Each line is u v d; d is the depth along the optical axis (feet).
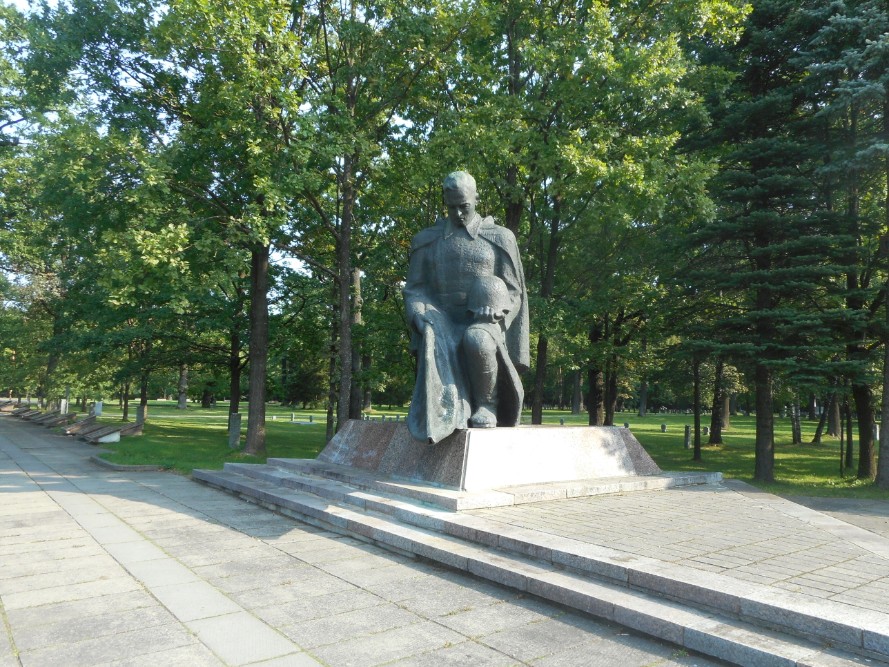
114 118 51.80
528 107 47.65
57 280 92.53
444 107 53.36
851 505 33.73
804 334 47.32
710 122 50.37
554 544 18.20
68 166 44.21
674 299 56.49
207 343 75.72
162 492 34.19
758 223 47.62
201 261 49.96
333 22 52.80
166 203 49.39
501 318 29.55
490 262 30.58
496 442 26.78
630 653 13.19
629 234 60.13
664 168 46.26
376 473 30.35
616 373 75.25
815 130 51.39
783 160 48.88
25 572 18.74
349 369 53.88
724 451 75.61
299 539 23.26
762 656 11.94
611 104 46.96
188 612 15.44
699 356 50.21
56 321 88.89
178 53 49.67
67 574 18.53
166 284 50.37
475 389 28.66
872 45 41.04
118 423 91.86
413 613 15.49
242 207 53.21
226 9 42.88
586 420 125.80
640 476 31.09
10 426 88.12
